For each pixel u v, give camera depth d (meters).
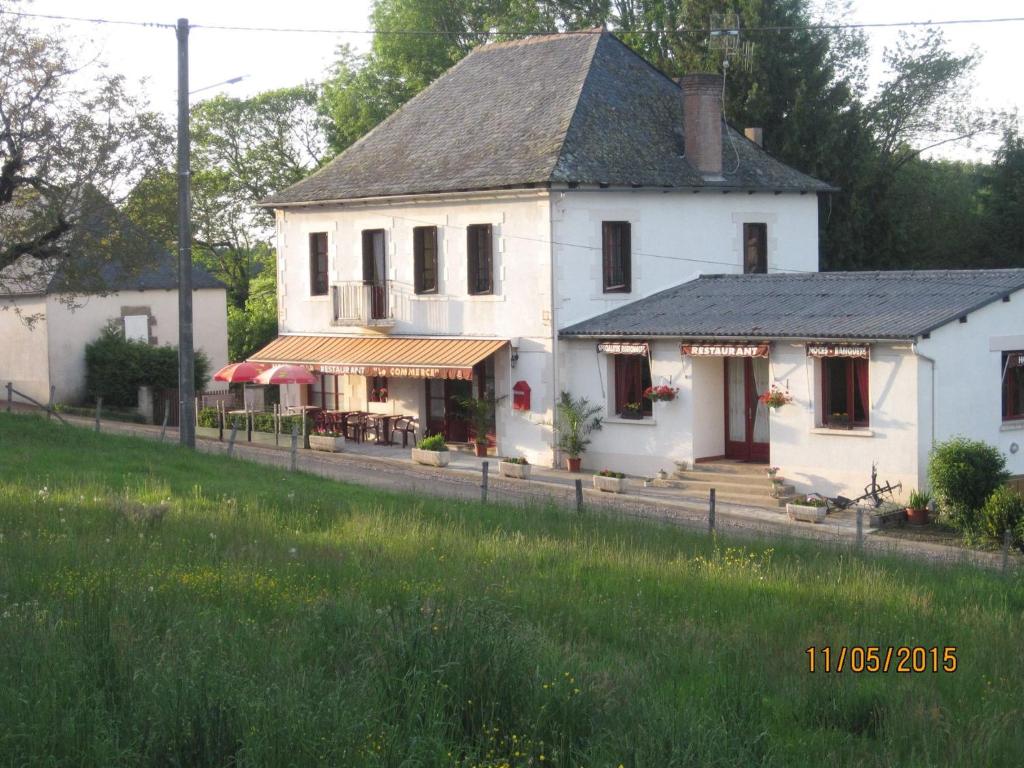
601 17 51.62
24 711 7.49
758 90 42.66
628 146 32.97
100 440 27.88
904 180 49.44
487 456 33.19
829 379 26.91
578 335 30.81
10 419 30.22
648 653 10.67
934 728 8.81
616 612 12.29
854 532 23.88
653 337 29.39
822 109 43.28
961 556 20.77
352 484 25.17
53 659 8.47
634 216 32.34
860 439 26.14
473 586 12.91
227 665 8.57
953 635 12.31
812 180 35.91
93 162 29.78
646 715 8.23
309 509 19.25
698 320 29.34
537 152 31.95
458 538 17.06
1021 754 8.41
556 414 31.52
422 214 34.00
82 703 7.59
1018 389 27.72
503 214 32.03
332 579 13.05
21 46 29.28
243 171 62.12
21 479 20.53
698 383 29.39
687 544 18.23
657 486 29.00
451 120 36.41
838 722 9.19
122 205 30.81
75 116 30.05
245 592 11.82
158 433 36.81
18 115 29.25
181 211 28.34
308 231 37.41
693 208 33.53
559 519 20.41
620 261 32.47
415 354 33.25
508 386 32.53
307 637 9.71
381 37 52.59
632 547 17.36
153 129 30.69
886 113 48.84
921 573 16.89
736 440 29.95
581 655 9.91
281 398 39.44
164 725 7.29
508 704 8.29
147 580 11.87
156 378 45.34
